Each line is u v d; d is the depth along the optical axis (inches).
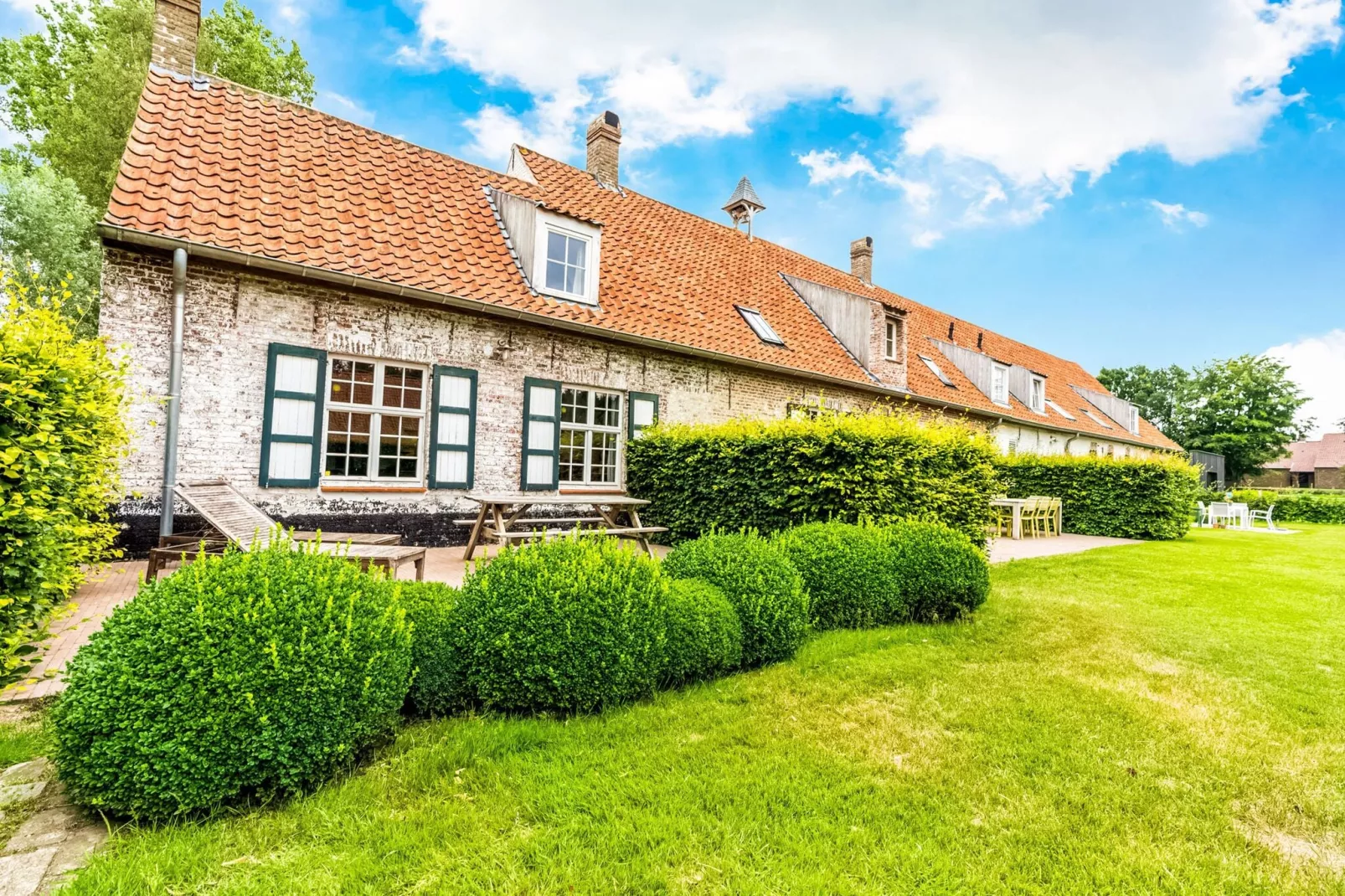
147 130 330.3
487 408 383.2
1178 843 99.2
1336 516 993.5
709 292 558.3
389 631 121.6
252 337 310.2
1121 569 377.7
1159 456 633.6
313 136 404.2
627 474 450.9
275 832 94.4
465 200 439.8
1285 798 114.8
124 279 281.7
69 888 79.1
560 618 139.1
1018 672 178.7
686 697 154.0
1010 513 631.2
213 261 300.4
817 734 135.1
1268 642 218.8
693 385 488.1
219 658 99.0
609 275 481.7
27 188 612.7
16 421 122.6
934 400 683.4
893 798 109.7
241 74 862.5
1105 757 128.5
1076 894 86.2
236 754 97.2
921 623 235.1
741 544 200.1
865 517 275.9
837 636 209.9
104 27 803.4
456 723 134.0
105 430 192.2
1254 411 1552.7
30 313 143.0
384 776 111.0
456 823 98.0
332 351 333.1
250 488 308.5
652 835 95.9
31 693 140.6
